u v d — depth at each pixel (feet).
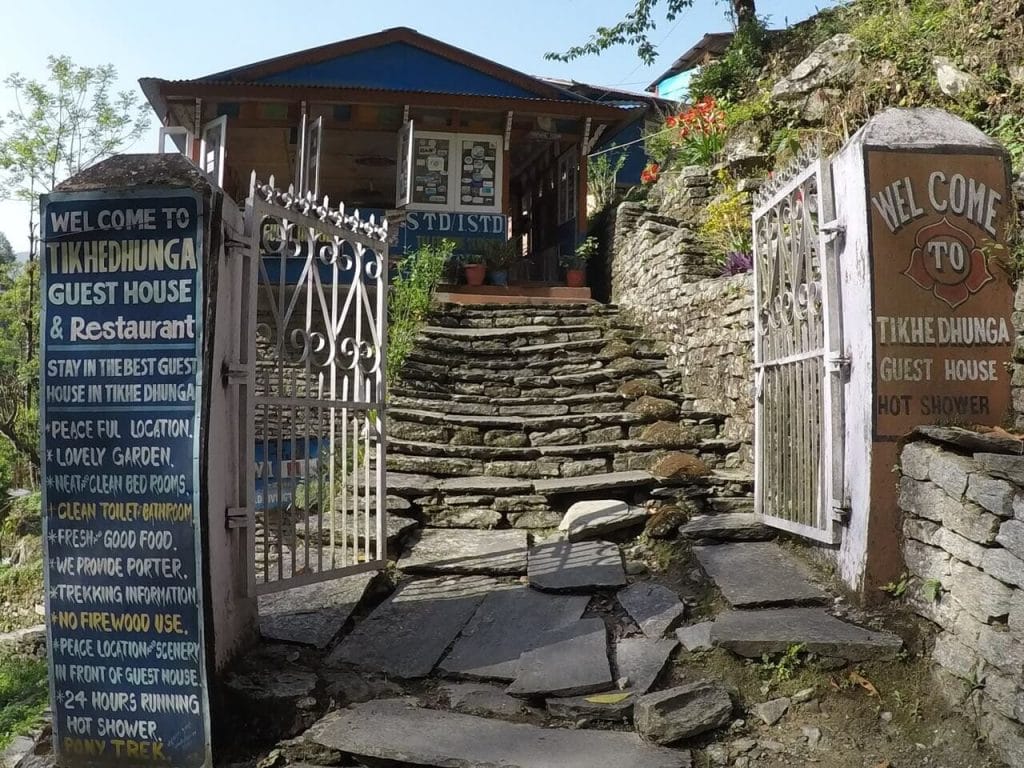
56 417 11.44
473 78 45.29
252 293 13.14
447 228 42.93
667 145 41.01
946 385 13.24
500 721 11.62
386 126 43.32
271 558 17.74
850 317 13.89
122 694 11.22
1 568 35.40
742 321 23.13
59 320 11.46
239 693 11.87
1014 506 10.18
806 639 12.34
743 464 22.57
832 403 14.30
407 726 11.32
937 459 11.98
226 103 41.70
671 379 27.96
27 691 21.42
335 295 15.70
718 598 14.79
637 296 33.83
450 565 17.33
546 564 17.12
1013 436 12.13
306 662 13.25
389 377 27.99
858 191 13.46
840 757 10.76
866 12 33.27
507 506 20.84
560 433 24.77
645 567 17.08
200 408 11.17
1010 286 13.37
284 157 49.62
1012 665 10.11
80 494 11.37
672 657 13.04
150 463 11.24
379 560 16.42
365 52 44.57
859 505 13.53
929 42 25.66
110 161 11.62
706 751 10.95
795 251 16.29
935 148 13.43
